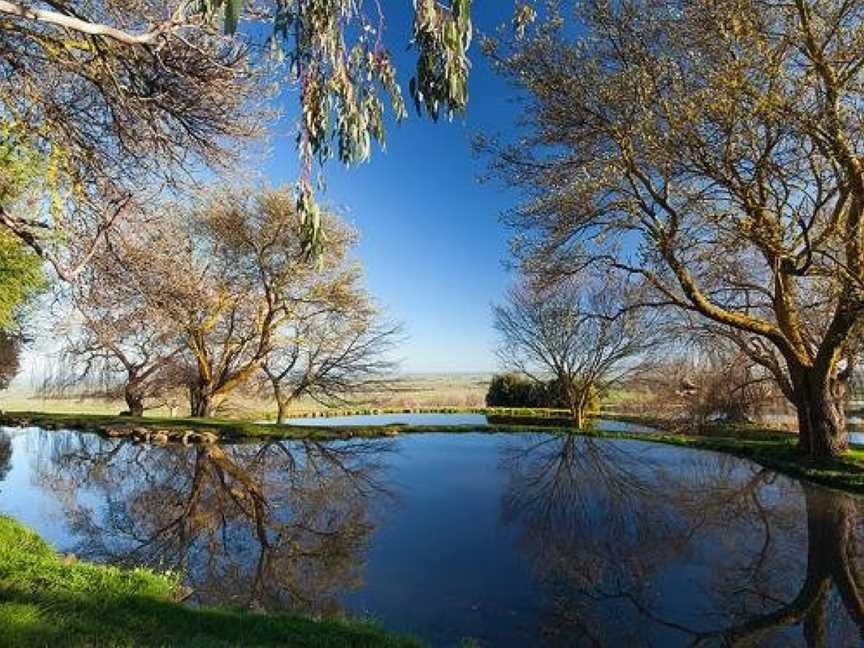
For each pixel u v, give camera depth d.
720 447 19.58
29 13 3.15
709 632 6.60
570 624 6.72
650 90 11.29
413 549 9.51
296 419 30.20
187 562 8.80
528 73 13.16
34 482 14.66
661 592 7.79
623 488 14.40
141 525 10.91
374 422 28.36
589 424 27.88
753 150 10.58
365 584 7.92
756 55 9.69
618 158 12.75
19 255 12.12
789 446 17.80
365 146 3.92
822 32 10.52
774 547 9.70
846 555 9.30
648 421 27.34
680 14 11.41
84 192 6.21
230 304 23.36
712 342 21.70
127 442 20.42
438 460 18.05
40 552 7.62
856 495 12.93
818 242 11.73
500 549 9.52
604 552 9.42
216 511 11.95
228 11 3.15
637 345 25.52
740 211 12.24
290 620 5.88
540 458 18.45
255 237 23.28
